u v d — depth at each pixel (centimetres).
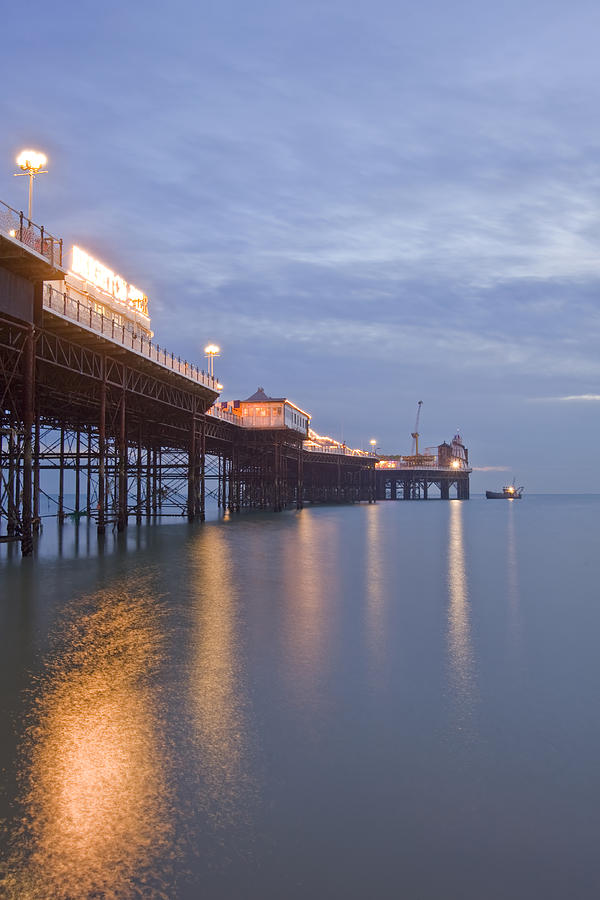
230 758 751
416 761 752
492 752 781
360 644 1323
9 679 1054
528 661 1210
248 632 1417
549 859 561
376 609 1727
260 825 606
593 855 568
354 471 15375
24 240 2514
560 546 3975
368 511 10088
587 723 885
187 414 5569
